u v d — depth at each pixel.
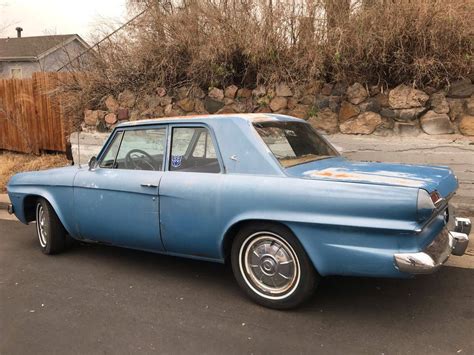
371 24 6.11
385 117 6.23
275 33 6.84
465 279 4.12
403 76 6.11
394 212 2.97
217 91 7.38
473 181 5.78
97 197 4.50
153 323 3.48
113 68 8.35
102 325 3.47
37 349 3.15
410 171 3.51
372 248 3.09
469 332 3.19
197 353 3.03
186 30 7.56
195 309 3.69
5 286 4.33
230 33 7.07
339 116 6.49
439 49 5.82
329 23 6.50
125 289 4.16
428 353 2.94
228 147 3.73
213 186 3.68
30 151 11.26
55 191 4.93
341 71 6.35
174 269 4.64
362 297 3.80
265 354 2.99
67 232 5.18
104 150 4.66
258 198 3.45
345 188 3.15
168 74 7.80
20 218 5.51
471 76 5.78
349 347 3.04
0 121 11.80
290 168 3.55
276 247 3.53
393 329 3.26
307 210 3.26
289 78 6.75
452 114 5.89
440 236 3.43
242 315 3.55
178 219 3.90
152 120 4.30
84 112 8.80
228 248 3.81
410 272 2.96
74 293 4.11
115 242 4.57
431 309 3.55
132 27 8.30
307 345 3.08
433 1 5.83
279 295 3.56
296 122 4.37
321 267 3.29
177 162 4.05
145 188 4.09
